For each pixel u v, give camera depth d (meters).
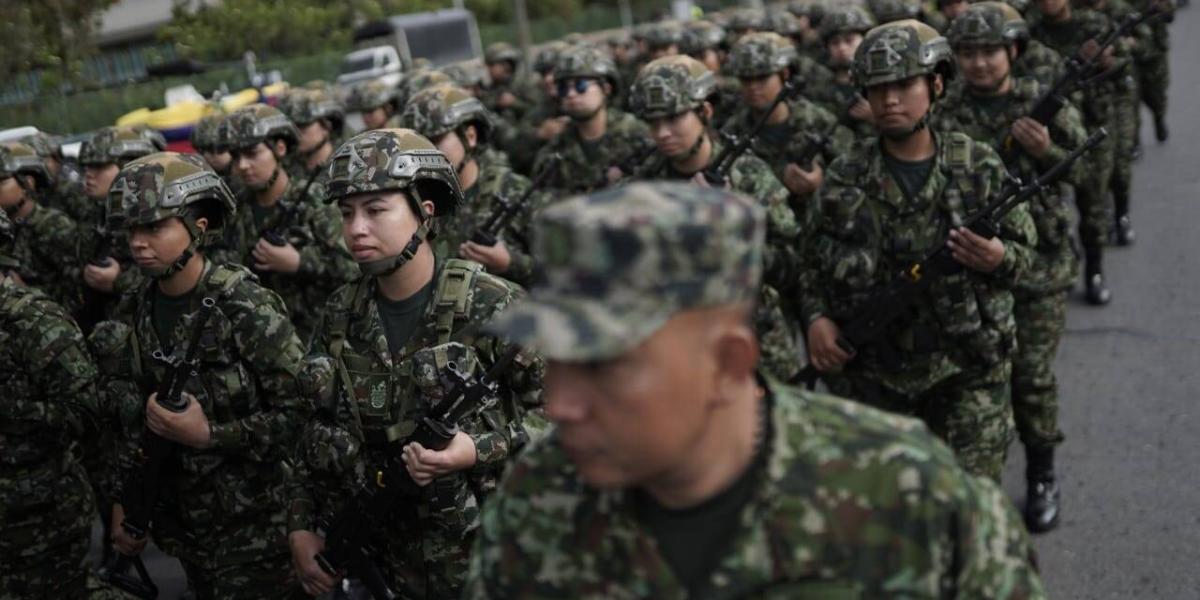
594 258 1.68
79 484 4.64
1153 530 5.25
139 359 4.18
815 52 11.52
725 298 1.71
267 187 6.38
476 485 3.47
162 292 4.16
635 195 1.72
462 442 3.31
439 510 3.40
